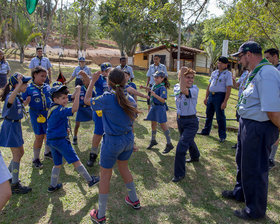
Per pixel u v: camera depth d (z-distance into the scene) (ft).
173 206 10.09
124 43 64.34
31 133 17.67
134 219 9.24
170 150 15.76
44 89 12.70
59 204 10.04
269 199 10.71
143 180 12.06
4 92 10.43
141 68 68.59
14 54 72.38
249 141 8.79
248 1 28.76
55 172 10.66
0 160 4.90
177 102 12.44
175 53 92.63
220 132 17.84
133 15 34.83
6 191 4.74
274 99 7.95
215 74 17.69
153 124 15.67
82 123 20.74
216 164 14.11
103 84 14.30
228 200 10.62
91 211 9.20
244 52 9.02
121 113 8.27
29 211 9.57
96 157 13.51
